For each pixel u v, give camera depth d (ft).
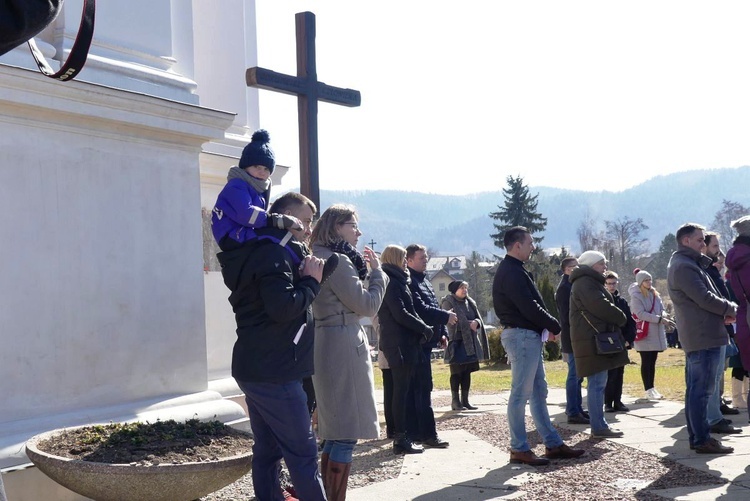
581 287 25.50
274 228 13.82
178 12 23.13
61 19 18.94
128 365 18.98
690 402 22.30
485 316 260.01
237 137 27.78
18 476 15.75
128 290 19.15
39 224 17.35
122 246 19.11
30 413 16.85
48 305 17.40
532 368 21.44
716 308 21.66
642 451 22.71
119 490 13.24
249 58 31.12
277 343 13.55
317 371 15.46
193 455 14.17
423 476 20.10
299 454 13.70
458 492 18.25
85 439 14.53
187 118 20.35
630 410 31.94
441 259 495.00
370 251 16.40
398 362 23.21
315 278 13.91
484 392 42.63
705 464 20.68
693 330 22.02
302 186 26.66
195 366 20.68
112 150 19.06
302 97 26.53
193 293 20.85
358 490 18.71
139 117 19.15
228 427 16.15
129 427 15.17
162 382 19.79
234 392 24.94
